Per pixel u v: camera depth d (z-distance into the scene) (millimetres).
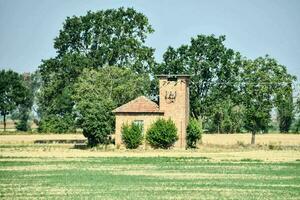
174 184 134750
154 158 198750
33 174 154500
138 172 159625
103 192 121750
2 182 138250
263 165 178750
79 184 134500
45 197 115000
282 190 125812
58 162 186250
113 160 192125
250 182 139125
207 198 114625
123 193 120312
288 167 173375
